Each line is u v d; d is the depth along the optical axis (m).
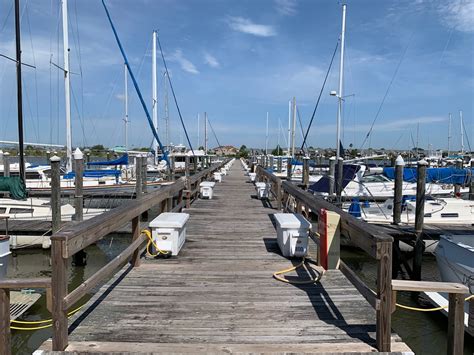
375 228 3.38
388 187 16.41
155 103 25.66
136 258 5.34
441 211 12.34
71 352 2.88
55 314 2.89
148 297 4.24
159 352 2.94
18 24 12.56
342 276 4.96
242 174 28.44
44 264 10.77
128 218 4.56
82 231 3.12
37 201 13.39
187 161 15.19
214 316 3.75
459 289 3.06
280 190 10.54
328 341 3.22
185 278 4.90
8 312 2.94
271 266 5.44
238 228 8.15
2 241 7.01
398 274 10.11
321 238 5.24
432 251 10.91
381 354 2.93
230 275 5.04
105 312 3.82
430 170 16.86
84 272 10.21
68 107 17.30
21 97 12.66
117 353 2.90
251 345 3.10
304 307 3.99
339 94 18.78
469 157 32.69
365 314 3.81
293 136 33.22
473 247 7.41
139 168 12.53
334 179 13.82
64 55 16.95
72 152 17.80
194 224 8.59
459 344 3.12
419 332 6.84
